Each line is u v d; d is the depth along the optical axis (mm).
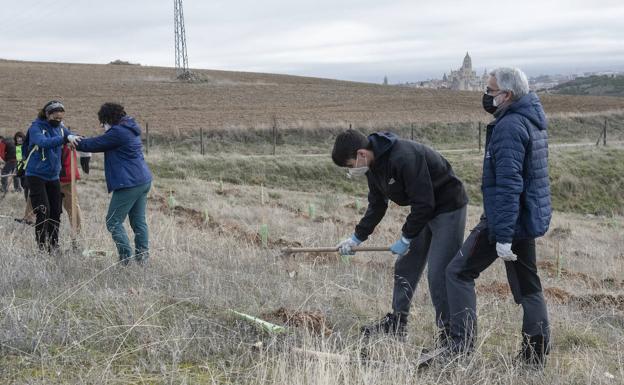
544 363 4516
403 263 5070
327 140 35500
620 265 12320
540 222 4293
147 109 42906
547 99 58031
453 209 4695
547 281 9422
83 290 5301
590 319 6508
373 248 4949
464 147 36031
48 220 7230
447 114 44562
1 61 80500
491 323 5523
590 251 14234
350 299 6031
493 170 4336
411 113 44969
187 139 32594
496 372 4270
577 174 30688
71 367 3850
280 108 46312
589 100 57312
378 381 3762
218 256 8023
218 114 41375
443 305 4789
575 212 28266
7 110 37969
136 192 6840
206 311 5086
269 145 33531
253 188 21969
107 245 7809
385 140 4547
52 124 7219
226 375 3854
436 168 4637
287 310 5105
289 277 7168
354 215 18016
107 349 4148
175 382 3738
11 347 3973
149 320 4613
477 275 4555
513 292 4609
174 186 20078
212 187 20781
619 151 33500
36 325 4355
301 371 3805
